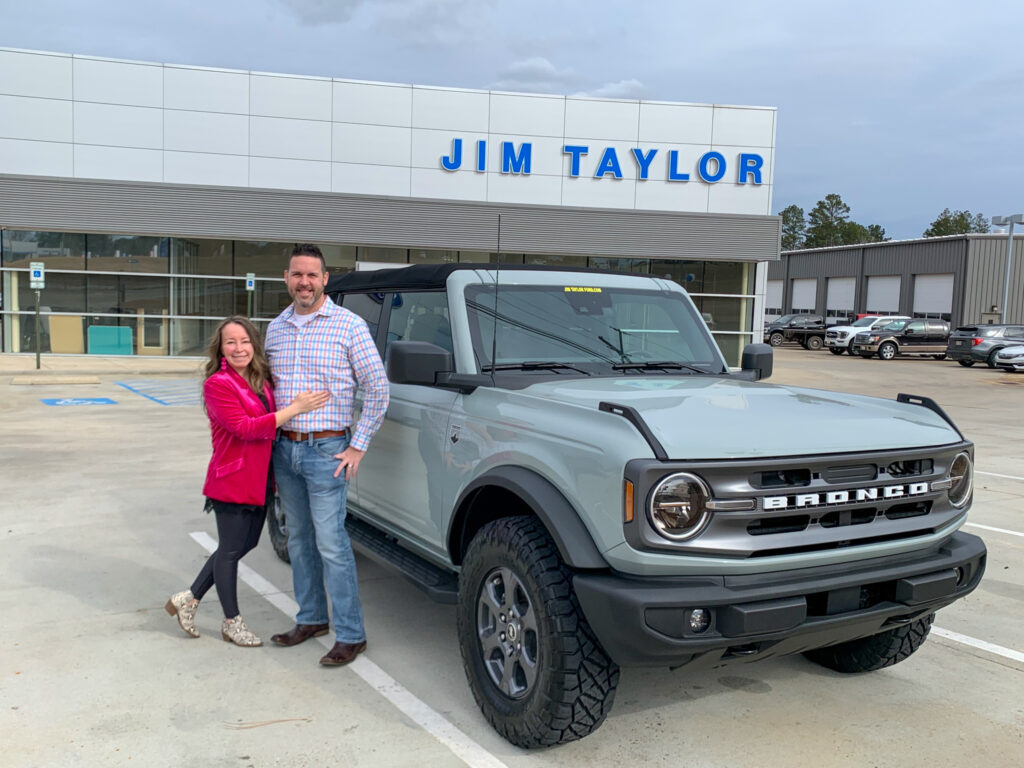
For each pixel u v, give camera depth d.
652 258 23.94
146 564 5.59
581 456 3.00
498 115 23.09
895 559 3.20
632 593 2.75
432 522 3.96
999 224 38.56
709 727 3.51
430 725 3.47
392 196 22.52
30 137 20.94
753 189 24.27
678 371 4.33
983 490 8.91
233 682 3.84
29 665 3.97
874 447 3.15
